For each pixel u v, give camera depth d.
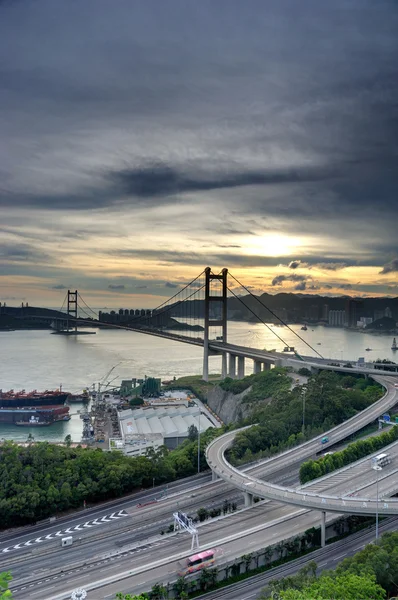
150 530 164.62
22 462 189.50
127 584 129.50
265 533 149.88
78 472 190.12
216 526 156.12
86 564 142.62
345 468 185.00
